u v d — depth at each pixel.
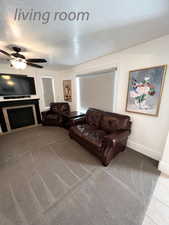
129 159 2.04
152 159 2.04
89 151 2.23
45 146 2.53
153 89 1.90
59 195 1.35
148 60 1.92
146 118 2.10
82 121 3.02
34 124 4.06
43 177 1.63
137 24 1.38
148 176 1.63
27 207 1.21
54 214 1.14
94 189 1.42
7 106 3.33
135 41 1.88
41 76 4.10
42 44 1.93
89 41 1.85
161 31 1.56
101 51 2.34
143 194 1.35
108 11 1.14
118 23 1.36
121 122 2.21
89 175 1.66
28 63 2.30
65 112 3.92
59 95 4.82
